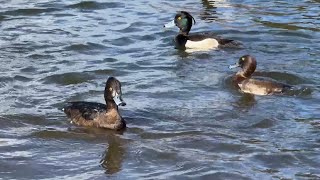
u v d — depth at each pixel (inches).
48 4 954.7
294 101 612.1
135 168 477.4
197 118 570.6
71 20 887.1
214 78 676.7
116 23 880.9
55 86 644.7
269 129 548.4
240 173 466.9
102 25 869.8
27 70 685.9
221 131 542.0
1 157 490.3
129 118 567.5
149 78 674.2
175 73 692.7
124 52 763.4
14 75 668.1
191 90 640.4
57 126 548.7
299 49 772.0
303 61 727.1
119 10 946.7
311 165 480.7
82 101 585.9
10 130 539.2
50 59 725.3
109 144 517.0
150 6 975.0
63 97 614.2
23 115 567.5
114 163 485.1
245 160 488.4
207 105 601.6
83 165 481.7
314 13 936.3
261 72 686.5
